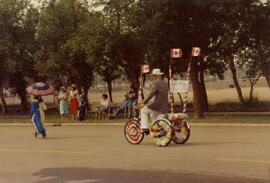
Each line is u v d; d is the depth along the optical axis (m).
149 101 18.58
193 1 30.06
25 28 47.47
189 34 31.55
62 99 35.62
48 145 20.45
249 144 17.91
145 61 37.38
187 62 34.25
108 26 36.53
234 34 31.86
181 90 22.47
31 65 48.53
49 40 44.78
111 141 20.75
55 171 14.17
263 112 38.72
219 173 12.59
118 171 13.62
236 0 30.06
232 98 59.50
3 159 17.00
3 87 53.66
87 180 12.71
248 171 12.69
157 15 30.38
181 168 13.51
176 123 18.42
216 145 17.89
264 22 31.08
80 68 44.56
